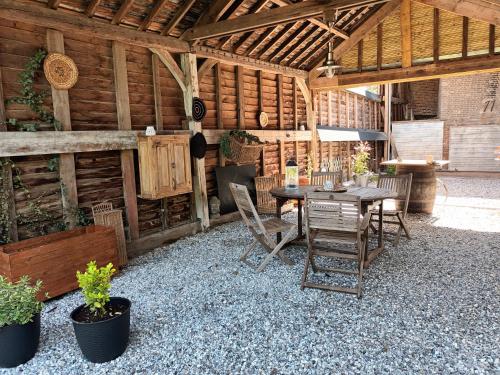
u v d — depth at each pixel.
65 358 2.54
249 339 2.69
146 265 4.36
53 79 3.84
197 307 3.22
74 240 3.55
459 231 5.45
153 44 4.89
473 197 8.29
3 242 3.55
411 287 3.48
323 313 3.04
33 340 2.55
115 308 2.65
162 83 5.22
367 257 3.98
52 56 3.83
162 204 5.25
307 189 4.56
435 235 5.27
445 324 2.80
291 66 7.91
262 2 5.75
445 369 2.28
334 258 4.37
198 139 5.49
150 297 3.45
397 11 7.48
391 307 3.10
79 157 4.21
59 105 3.92
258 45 6.54
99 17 4.29
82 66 4.19
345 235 3.59
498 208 6.99
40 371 2.41
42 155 3.87
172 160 4.80
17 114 3.64
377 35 7.73
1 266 3.16
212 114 6.14
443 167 13.23
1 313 2.42
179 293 3.53
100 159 4.43
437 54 7.14
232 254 4.67
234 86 6.57
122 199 4.70
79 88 4.17
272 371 2.32
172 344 2.66
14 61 3.61
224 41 5.94
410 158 13.77
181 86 5.42
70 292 3.62
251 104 6.97
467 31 6.82
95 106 4.35
